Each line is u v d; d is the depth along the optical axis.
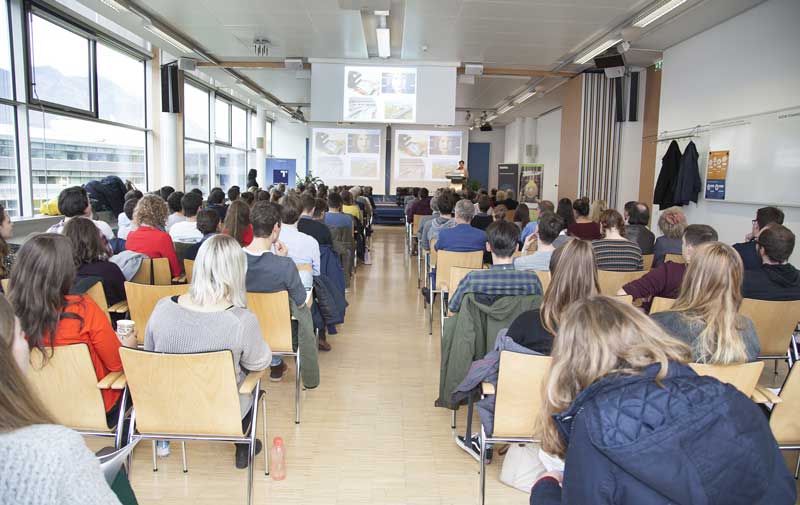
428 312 5.47
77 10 6.88
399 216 14.45
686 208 7.45
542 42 7.87
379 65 9.24
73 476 0.79
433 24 7.11
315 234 4.32
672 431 0.88
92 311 2.00
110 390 2.06
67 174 7.12
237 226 3.56
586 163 9.80
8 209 6.04
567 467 0.98
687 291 1.97
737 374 1.88
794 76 5.45
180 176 9.91
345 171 16.28
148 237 3.57
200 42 8.39
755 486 0.88
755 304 2.88
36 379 1.90
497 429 2.07
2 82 5.86
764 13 5.90
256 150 17.14
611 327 1.07
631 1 6.05
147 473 2.47
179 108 9.50
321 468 2.54
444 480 2.46
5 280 2.60
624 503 0.90
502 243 2.78
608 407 0.93
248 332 2.08
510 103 13.81
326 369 3.83
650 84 9.26
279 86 13.05
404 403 3.29
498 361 2.14
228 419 1.97
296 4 6.48
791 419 1.98
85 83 7.53
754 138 5.99
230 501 2.27
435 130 16.56
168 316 2.04
